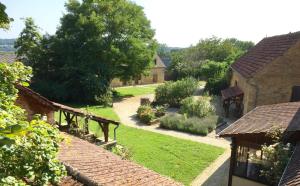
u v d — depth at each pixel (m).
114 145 17.19
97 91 35.94
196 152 19.31
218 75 44.16
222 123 26.61
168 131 24.39
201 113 27.19
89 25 37.06
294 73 23.45
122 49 39.19
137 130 24.22
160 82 64.19
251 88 23.97
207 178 15.57
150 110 28.00
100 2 38.94
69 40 36.75
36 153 4.38
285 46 24.14
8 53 39.75
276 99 23.92
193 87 35.03
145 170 8.84
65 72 36.00
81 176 6.20
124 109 33.41
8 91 6.20
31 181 4.66
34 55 36.53
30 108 14.88
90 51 37.44
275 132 11.45
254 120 13.98
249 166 12.75
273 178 11.20
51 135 4.70
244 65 29.94
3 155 4.07
